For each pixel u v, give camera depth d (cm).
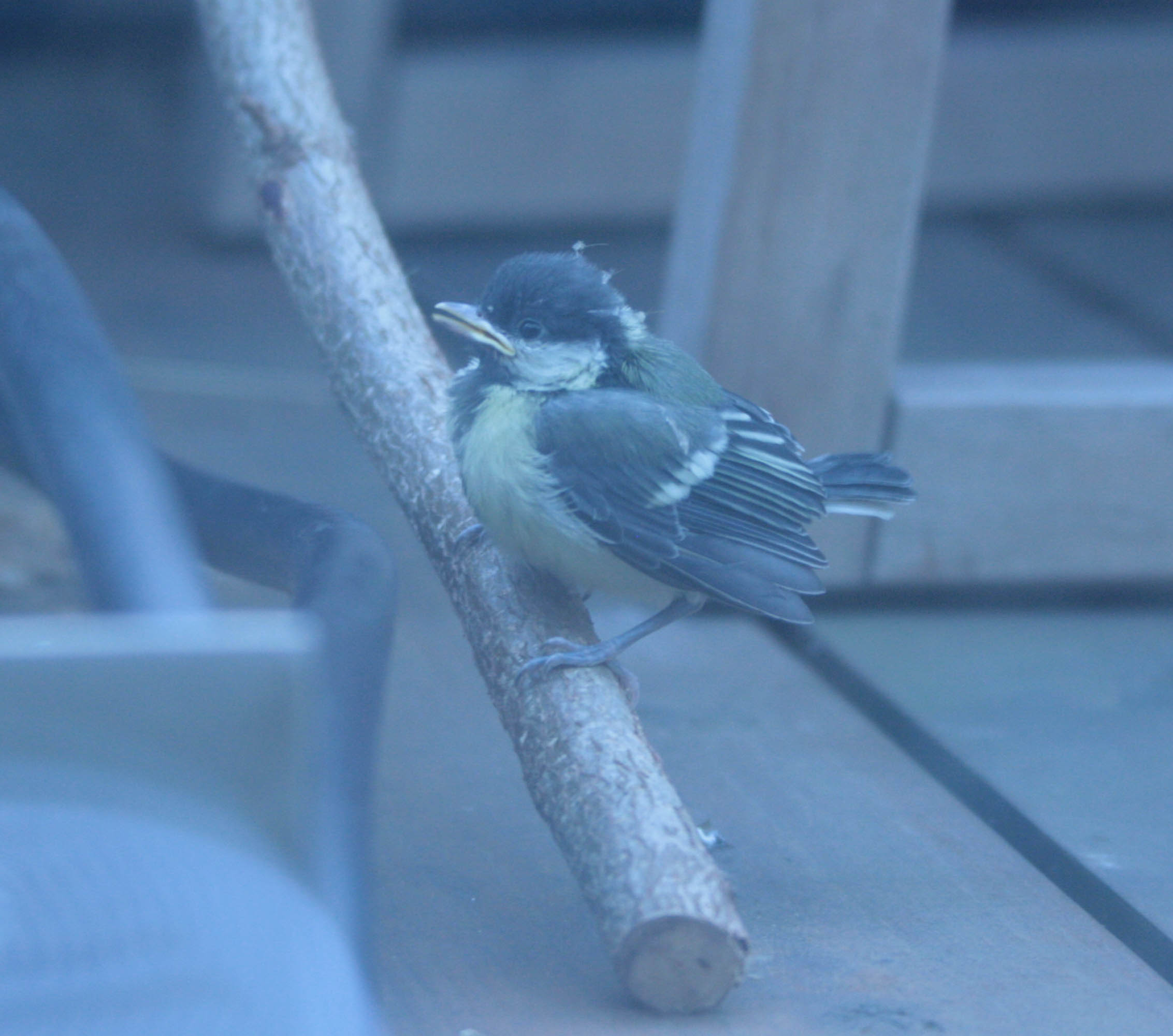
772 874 520
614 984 433
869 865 530
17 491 845
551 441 511
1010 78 1450
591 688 458
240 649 249
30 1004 241
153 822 251
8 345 354
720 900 388
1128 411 779
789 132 732
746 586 517
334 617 344
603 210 1395
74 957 244
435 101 1330
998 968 459
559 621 500
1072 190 1493
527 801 564
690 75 1379
